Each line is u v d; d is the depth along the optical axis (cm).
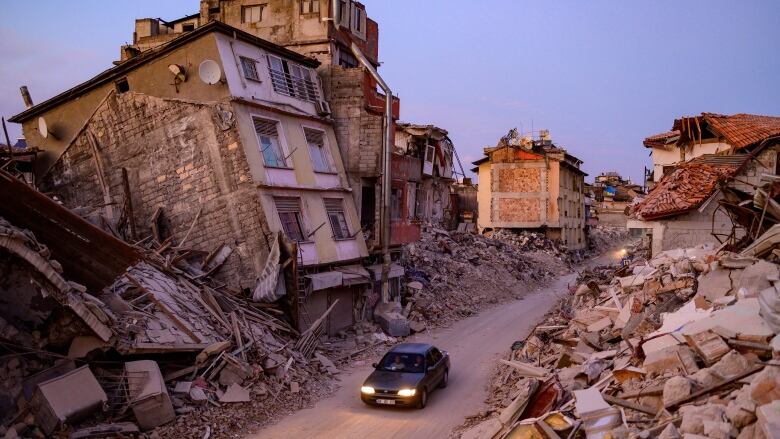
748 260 1290
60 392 1136
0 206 1271
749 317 1004
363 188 2861
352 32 3119
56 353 1264
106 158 2412
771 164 1984
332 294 2391
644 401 937
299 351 1909
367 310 2603
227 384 1470
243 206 2089
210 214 2153
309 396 1630
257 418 1409
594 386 1088
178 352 1455
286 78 2439
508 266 4406
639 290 1683
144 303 1536
